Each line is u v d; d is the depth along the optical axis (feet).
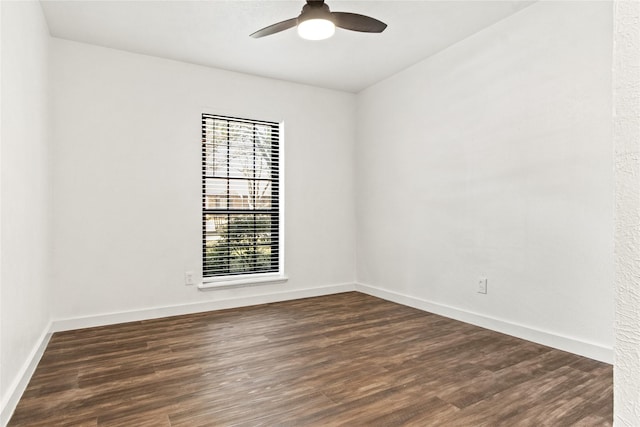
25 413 5.97
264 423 5.66
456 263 11.14
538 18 8.93
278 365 7.84
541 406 6.15
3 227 5.84
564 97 8.46
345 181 15.28
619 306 1.48
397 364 7.88
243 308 12.67
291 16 9.32
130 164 11.24
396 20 9.61
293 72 13.10
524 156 9.30
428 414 5.91
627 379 1.45
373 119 14.47
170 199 11.82
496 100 9.93
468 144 10.73
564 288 8.50
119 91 11.10
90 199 10.69
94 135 10.75
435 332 9.99
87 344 9.14
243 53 11.48
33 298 7.93
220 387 6.84
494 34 9.93
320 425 5.61
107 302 10.89
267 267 13.89
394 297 13.48
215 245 12.90
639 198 1.42
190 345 9.04
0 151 5.71
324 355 8.39
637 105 1.43
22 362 6.96
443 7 9.04
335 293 14.96
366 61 12.25
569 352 8.39
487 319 10.22
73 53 10.52
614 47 1.52
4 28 5.96
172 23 9.64
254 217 13.61
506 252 9.74
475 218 10.55
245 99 13.14
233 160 13.16
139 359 8.18
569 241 8.40
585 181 8.11
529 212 9.20
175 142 11.91
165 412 5.98
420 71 12.31
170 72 11.86
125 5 8.79
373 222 14.53
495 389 6.74
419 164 12.42
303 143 14.30
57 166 10.28
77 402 6.30
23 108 7.16
